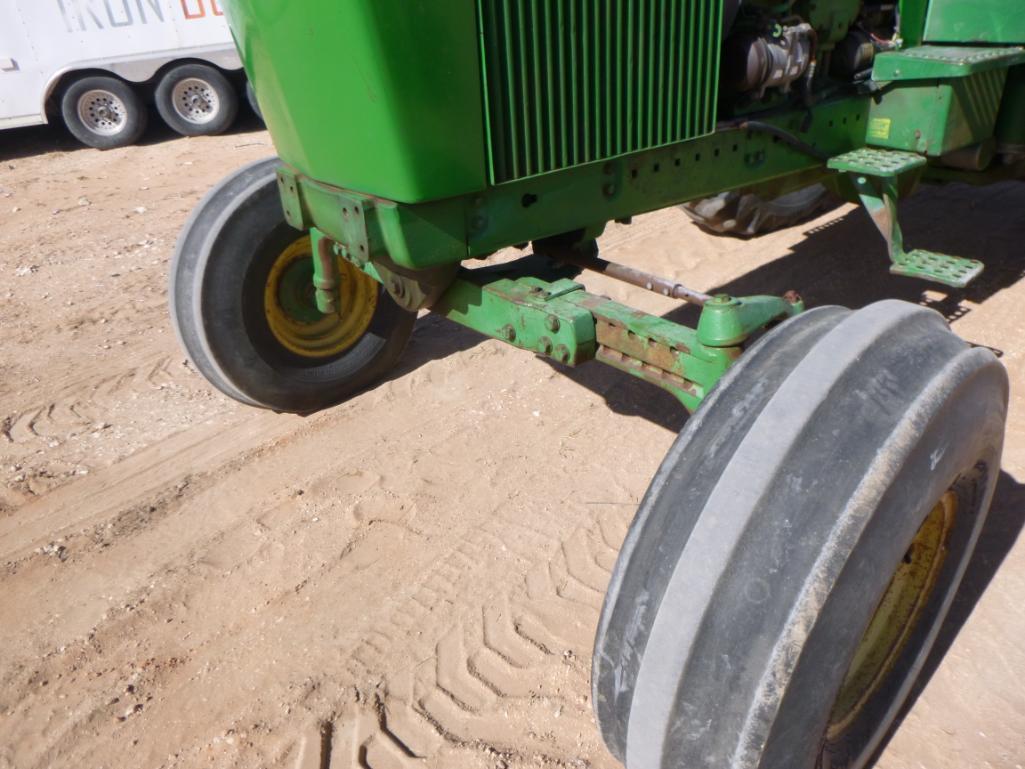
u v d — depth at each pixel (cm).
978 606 264
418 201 241
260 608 285
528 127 254
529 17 241
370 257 255
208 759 234
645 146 285
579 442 360
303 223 292
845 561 160
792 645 159
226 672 262
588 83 261
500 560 297
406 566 298
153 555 312
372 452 363
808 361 180
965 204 564
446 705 246
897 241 348
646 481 333
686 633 164
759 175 335
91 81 981
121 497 345
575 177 274
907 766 219
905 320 191
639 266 518
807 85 333
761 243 540
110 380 443
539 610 275
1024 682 239
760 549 163
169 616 284
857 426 169
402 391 408
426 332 463
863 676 214
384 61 221
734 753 165
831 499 164
